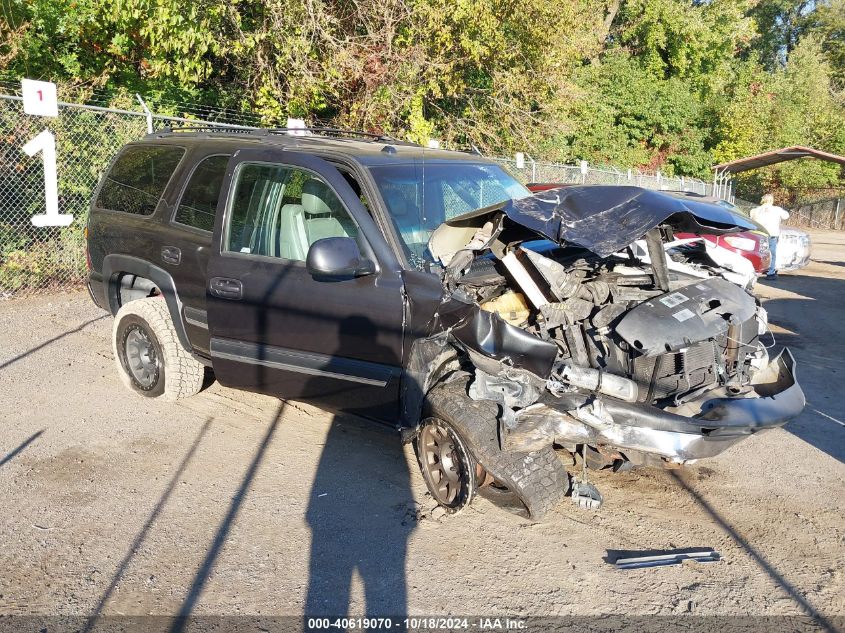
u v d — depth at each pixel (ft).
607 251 12.39
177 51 37.45
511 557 12.19
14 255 30.12
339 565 11.75
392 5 41.78
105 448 15.57
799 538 13.15
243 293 15.06
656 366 13.15
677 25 106.42
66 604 10.50
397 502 13.84
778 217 46.34
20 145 30.22
